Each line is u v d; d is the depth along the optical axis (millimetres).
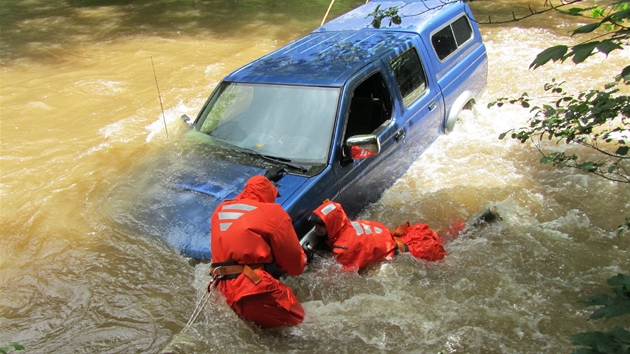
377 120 5535
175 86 9188
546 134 7016
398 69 5766
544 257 4820
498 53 10078
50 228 5055
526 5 12922
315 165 4719
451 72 6645
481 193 5832
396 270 4484
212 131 5398
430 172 6184
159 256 4305
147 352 3787
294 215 4281
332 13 13711
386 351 3818
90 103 8648
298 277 4266
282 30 12461
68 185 5883
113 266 4383
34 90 9281
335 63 5520
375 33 6328
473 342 3883
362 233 4430
